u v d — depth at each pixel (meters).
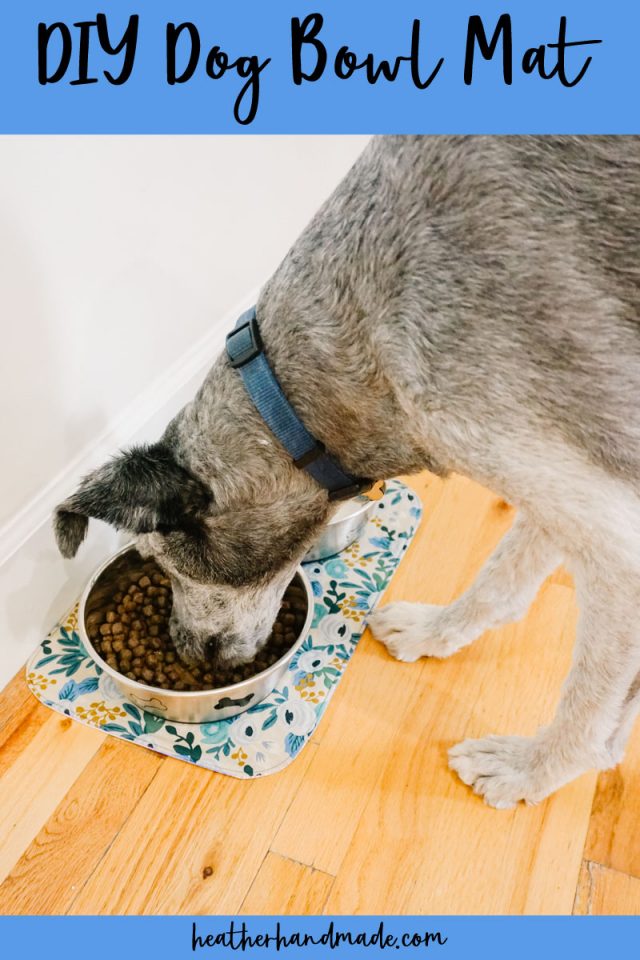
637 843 1.40
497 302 0.95
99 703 1.58
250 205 2.08
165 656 1.59
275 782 1.47
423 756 1.52
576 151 0.92
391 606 1.72
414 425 1.06
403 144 1.01
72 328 1.52
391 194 1.00
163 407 1.87
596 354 0.93
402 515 1.99
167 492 1.16
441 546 1.93
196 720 1.54
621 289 0.92
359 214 1.03
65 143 1.39
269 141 2.07
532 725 1.57
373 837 1.40
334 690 1.62
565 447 0.98
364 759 1.51
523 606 1.57
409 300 0.98
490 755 1.47
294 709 1.58
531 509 1.05
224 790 1.46
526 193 0.93
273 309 1.11
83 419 1.63
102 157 1.49
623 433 0.96
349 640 1.71
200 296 1.96
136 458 1.17
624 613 1.09
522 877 1.36
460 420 1.00
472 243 0.95
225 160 1.90
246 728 1.55
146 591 1.68
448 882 1.35
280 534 1.27
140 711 1.56
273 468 1.17
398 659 1.67
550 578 1.86
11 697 1.59
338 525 1.80
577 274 0.92
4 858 1.36
